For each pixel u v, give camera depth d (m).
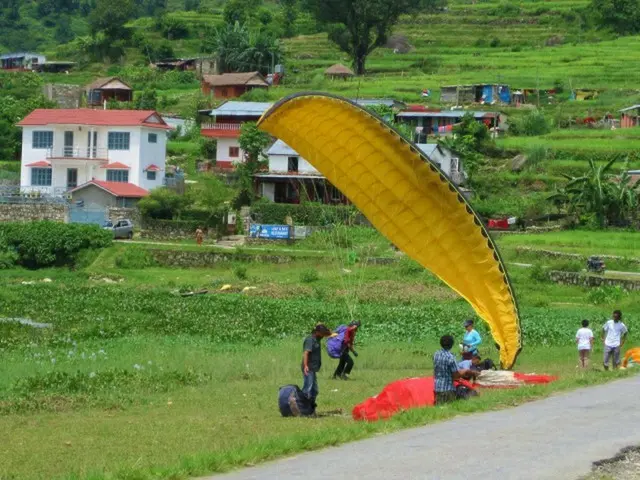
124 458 21.05
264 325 54.06
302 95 31.06
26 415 27.03
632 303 67.06
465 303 68.00
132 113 109.06
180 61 177.50
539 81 151.25
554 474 18.16
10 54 193.12
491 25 192.88
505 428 22.28
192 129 135.12
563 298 71.94
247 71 167.38
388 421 23.11
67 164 107.81
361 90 147.88
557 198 99.50
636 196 96.62
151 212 99.69
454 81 153.38
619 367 37.41
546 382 31.34
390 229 34.03
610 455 19.67
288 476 17.92
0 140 126.38
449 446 20.30
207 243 95.75
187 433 23.94
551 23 191.88
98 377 32.88
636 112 130.12
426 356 42.38
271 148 106.12
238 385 33.31
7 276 83.56
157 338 48.22
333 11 160.88
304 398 26.64
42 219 100.31
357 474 17.98
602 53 168.00
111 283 79.06
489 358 39.09
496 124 128.38
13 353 42.06
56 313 58.12
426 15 196.25
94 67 187.75
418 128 124.50
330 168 33.34
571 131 125.56
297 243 94.50
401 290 72.69
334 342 35.09
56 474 19.59
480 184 109.75
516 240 89.88
